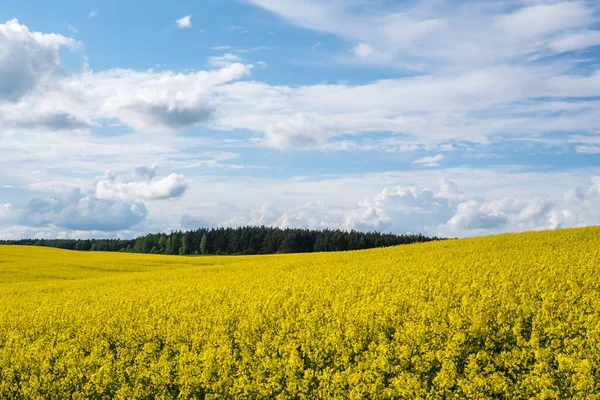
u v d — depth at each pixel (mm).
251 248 121250
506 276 20922
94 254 65562
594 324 12781
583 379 9117
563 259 25031
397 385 9508
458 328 13250
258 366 11656
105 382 11734
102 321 18219
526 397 9367
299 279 26188
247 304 18828
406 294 18969
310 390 10516
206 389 11195
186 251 122875
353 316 15023
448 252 35594
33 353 14258
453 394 9734
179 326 15820
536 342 11492
